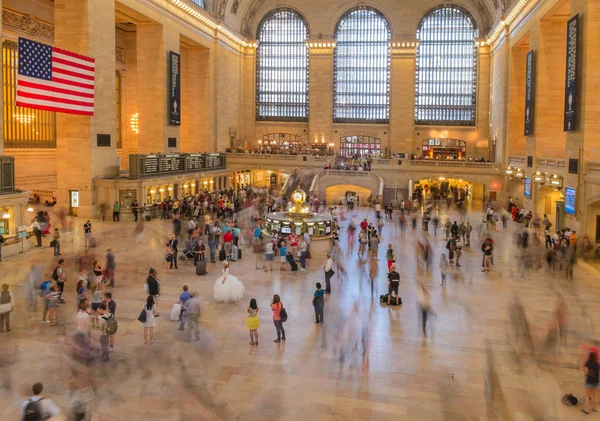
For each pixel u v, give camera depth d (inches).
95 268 635.5
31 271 610.9
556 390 418.3
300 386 418.0
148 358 464.8
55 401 379.2
